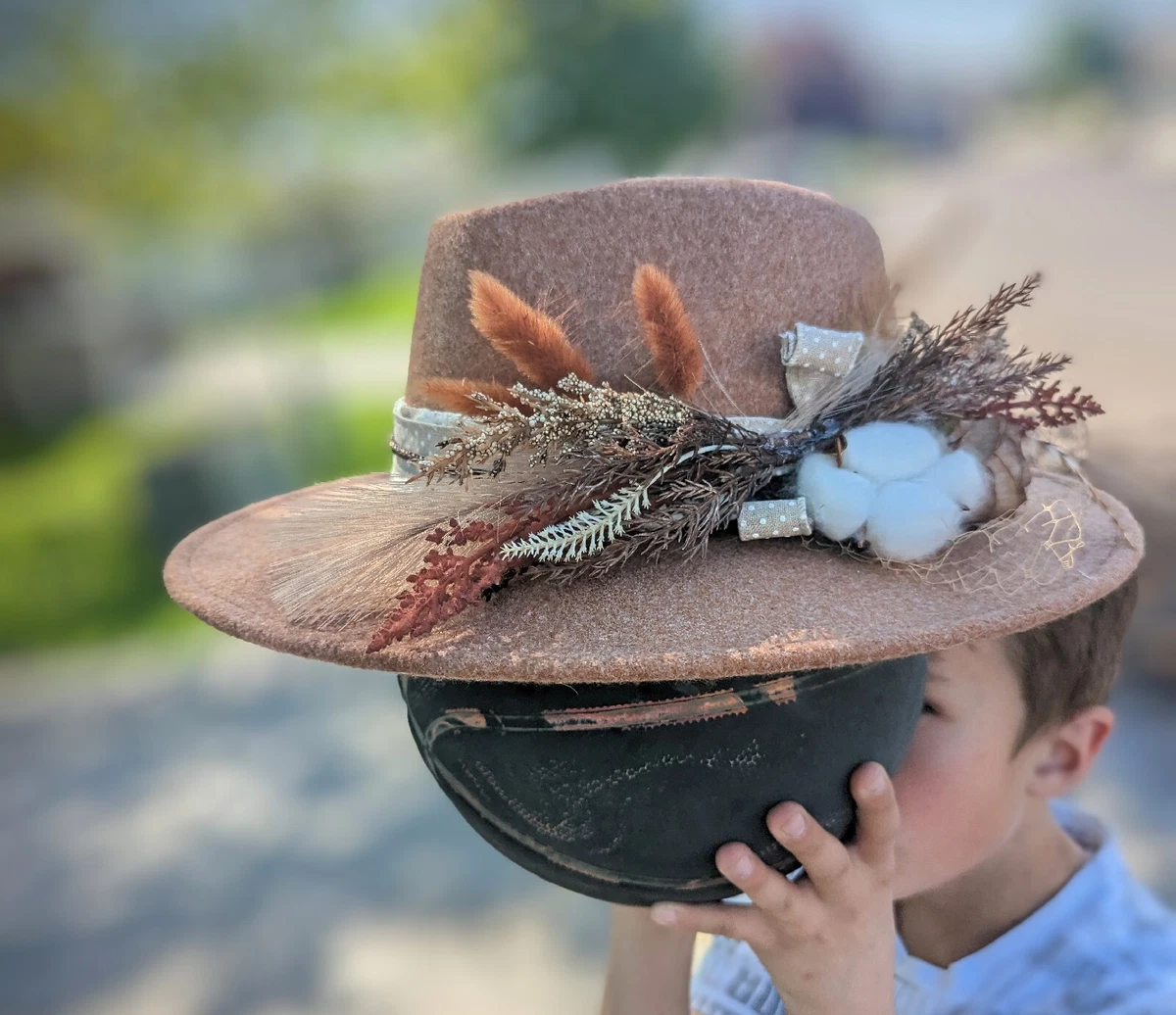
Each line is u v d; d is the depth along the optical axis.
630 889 0.86
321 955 2.82
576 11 12.62
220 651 5.07
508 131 12.77
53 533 6.57
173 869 3.31
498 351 0.91
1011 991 1.16
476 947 2.80
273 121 7.77
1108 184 12.19
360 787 3.72
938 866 1.09
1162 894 2.63
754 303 0.93
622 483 0.83
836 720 0.82
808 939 0.88
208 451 6.96
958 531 0.84
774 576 0.83
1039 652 1.08
